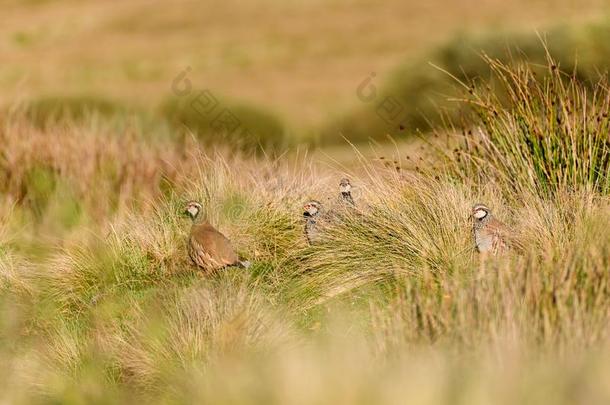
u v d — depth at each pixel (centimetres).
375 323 1577
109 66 8538
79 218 2805
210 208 2212
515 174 2081
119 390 1669
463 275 1748
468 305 1524
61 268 2164
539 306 1492
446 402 1254
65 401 1669
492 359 1358
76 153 3156
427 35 8800
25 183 3025
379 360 1420
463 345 1431
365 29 9300
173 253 2150
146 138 3609
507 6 8962
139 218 2316
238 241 2127
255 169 2500
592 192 1919
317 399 1306
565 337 1405
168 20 10306
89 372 1709
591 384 1260
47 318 2017
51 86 7606
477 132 2250
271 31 9544
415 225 1947
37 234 2703
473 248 1864
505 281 1575
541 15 8094
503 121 2141
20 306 2025
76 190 2927
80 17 10431
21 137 3269
